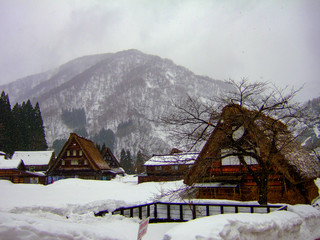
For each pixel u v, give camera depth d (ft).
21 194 74.84
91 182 123.65
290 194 56.70
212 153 44.32
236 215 24.59
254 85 41.32
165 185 98.12
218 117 41.63
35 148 276.82
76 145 176.96
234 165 61.11
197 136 40.68
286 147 49.93
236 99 41.52
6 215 14.33
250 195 59.47
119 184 128.26
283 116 40.09
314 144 58.65
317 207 56.29
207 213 40.75
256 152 40.70
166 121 41.73
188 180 43.57
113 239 17.15
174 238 18.33
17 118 272.31
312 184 71.26
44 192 86.07
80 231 15.85
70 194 80.89
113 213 43.09
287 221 29.25
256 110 40.88
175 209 45.55
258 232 24.02
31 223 14.49
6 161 165.58
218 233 19.44
